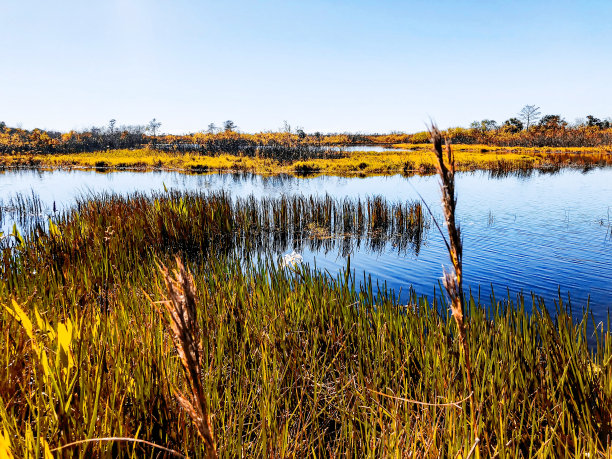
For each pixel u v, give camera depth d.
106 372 2.31
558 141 67.38
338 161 35.84
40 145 50.69
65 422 1.74
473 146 60.56
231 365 3.33
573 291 6.97
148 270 5.70
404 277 8.01
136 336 3.00
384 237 11.75
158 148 55.06
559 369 2.85
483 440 2.27
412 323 3.82
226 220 11.23
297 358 3.52
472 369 2.68
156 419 2.36
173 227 9.52
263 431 2.20
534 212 14.29
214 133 80.31
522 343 3.22
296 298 4.48
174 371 2.64
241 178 27.52
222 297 4.45
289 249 10.44
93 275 5.35
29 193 20.06
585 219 13.02
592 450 2.06
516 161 34.34
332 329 3.89
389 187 22.00
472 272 8.03
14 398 2.11
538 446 2.48
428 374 2.99
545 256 9.10
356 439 2.61
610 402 2.55
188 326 0.88
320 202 13.88
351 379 3.19
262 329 3.86
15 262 5.53
